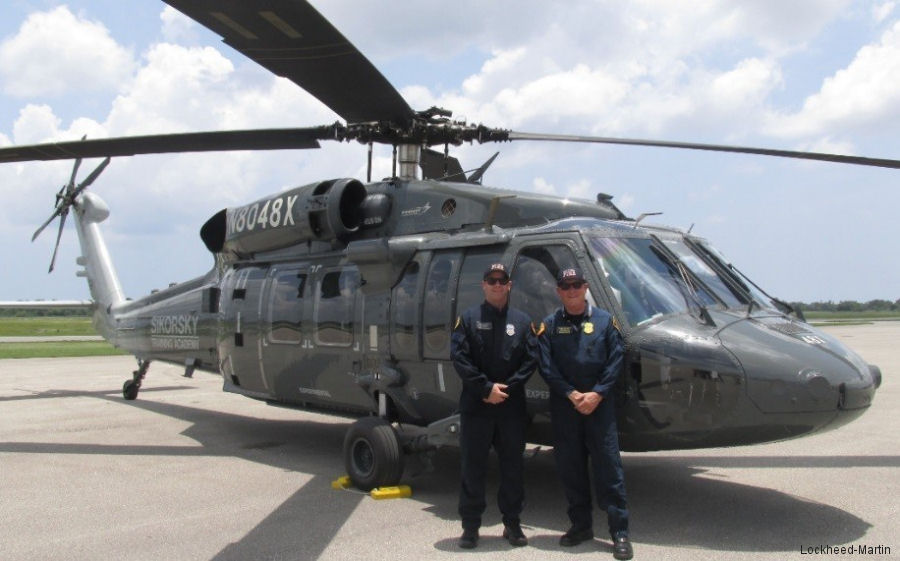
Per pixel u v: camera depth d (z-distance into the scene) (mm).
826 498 5816
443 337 5977
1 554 4562
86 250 13547
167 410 11344
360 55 5371
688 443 4934
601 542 4730
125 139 6992
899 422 9680
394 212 7000
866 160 6145
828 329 50906
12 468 7133
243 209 8461
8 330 66438
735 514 5348
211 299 9438
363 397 6852
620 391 4988
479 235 6074
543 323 4770
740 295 5684
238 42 5109
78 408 11539
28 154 7426
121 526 5141
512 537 4652
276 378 7859
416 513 5434
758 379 4641
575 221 5594
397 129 6934
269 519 5285
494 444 4797
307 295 7480
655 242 5703
